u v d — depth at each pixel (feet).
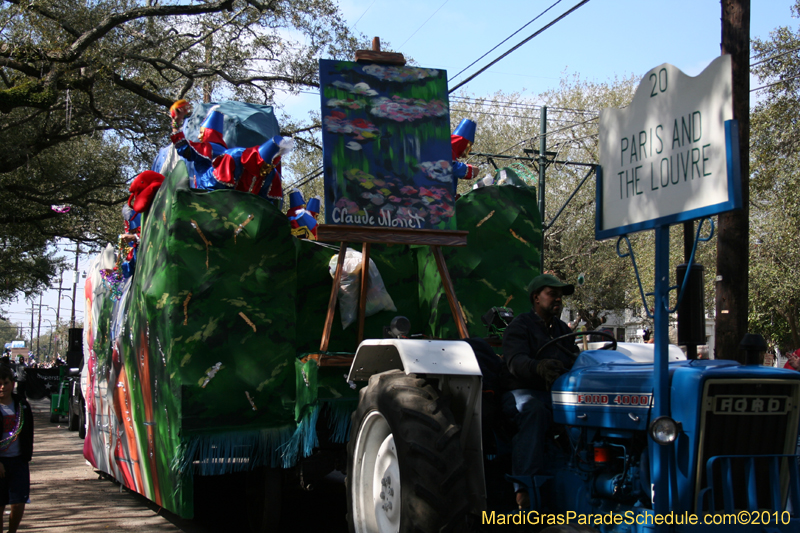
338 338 17.74
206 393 15.42
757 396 10.66
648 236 81.56
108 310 23.21
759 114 49.70
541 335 14.21
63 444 40.75
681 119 10.34
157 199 17.28
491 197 19.02
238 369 15.78
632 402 11.22
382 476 13.34
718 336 24.17
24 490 17.48
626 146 11.56
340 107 17.25
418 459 11.73
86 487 26.25
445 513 11.42
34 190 62.75
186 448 15.17
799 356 25.07
